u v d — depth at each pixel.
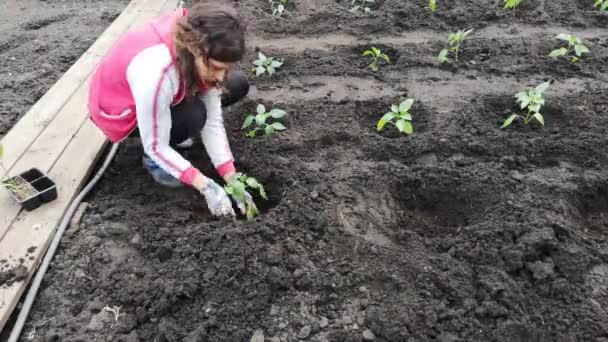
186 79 2.14
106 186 2.78
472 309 2.12
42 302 2.20
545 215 2.47
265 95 3.43
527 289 2.21
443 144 3.01
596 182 2.73
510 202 2.56
